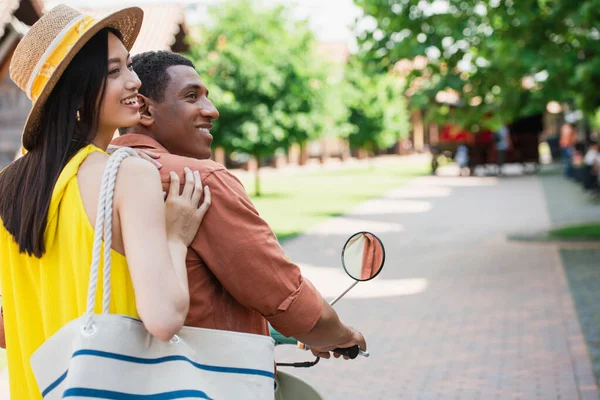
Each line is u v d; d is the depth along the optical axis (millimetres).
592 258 12125
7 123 14680
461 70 12711
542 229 15844
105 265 1778
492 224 17406
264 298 2033
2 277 2037
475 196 24578
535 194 24203
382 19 12328
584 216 17750
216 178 2035
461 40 12047
